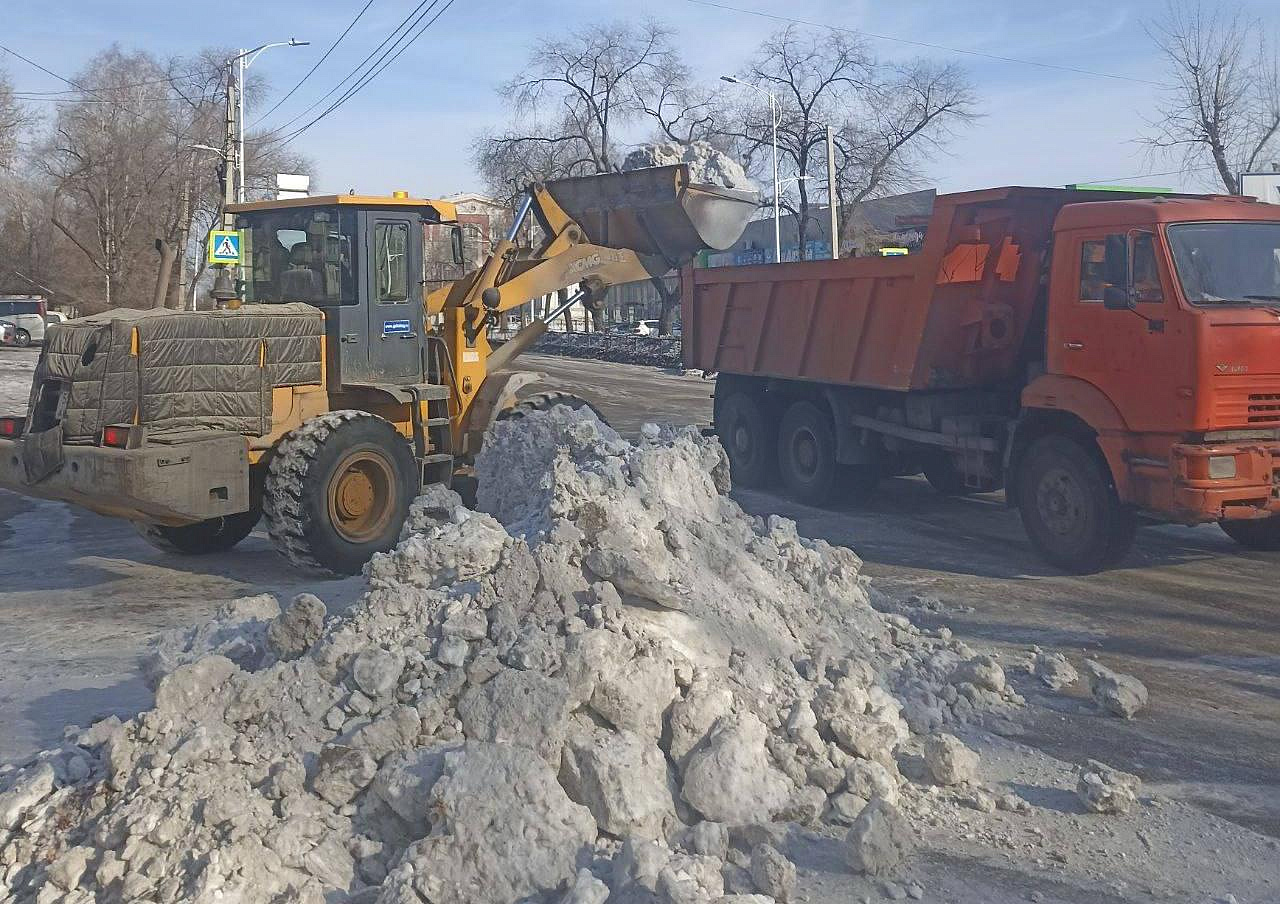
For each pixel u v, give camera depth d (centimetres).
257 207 943
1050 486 891
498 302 1007
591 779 384
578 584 473
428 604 461
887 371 1066
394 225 938
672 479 593
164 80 5750
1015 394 1020
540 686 408
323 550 832
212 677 434
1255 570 882
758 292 1250
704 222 1080
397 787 374
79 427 789
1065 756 509
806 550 623
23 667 634
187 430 806
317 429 837
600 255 1081
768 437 1279
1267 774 492
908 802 442
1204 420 787
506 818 354
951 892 379
